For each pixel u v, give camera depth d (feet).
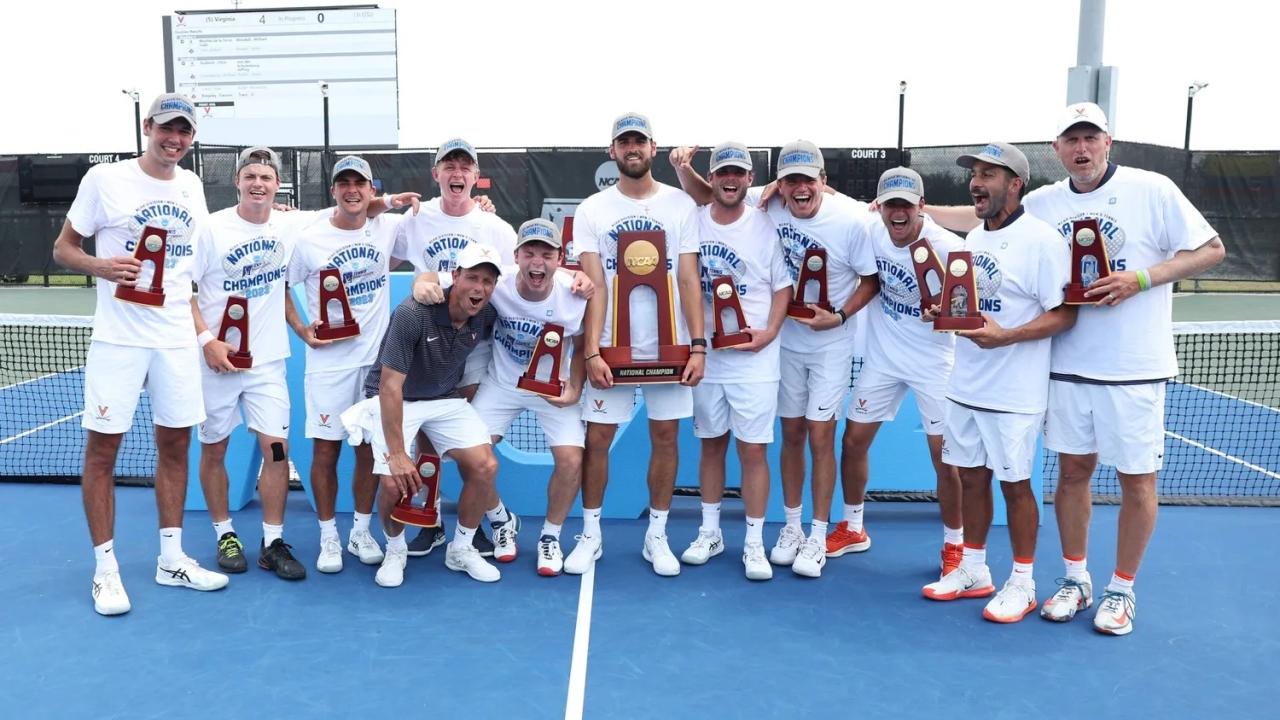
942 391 15.69
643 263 15.38
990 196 13.60
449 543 17.76
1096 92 29.66
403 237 17.20
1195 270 13.26
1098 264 13.24
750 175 15.69
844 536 17.33
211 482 16.29
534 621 14.30
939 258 15.26
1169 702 11.91
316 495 16.38
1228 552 17.07
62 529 18.16
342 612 14.58
